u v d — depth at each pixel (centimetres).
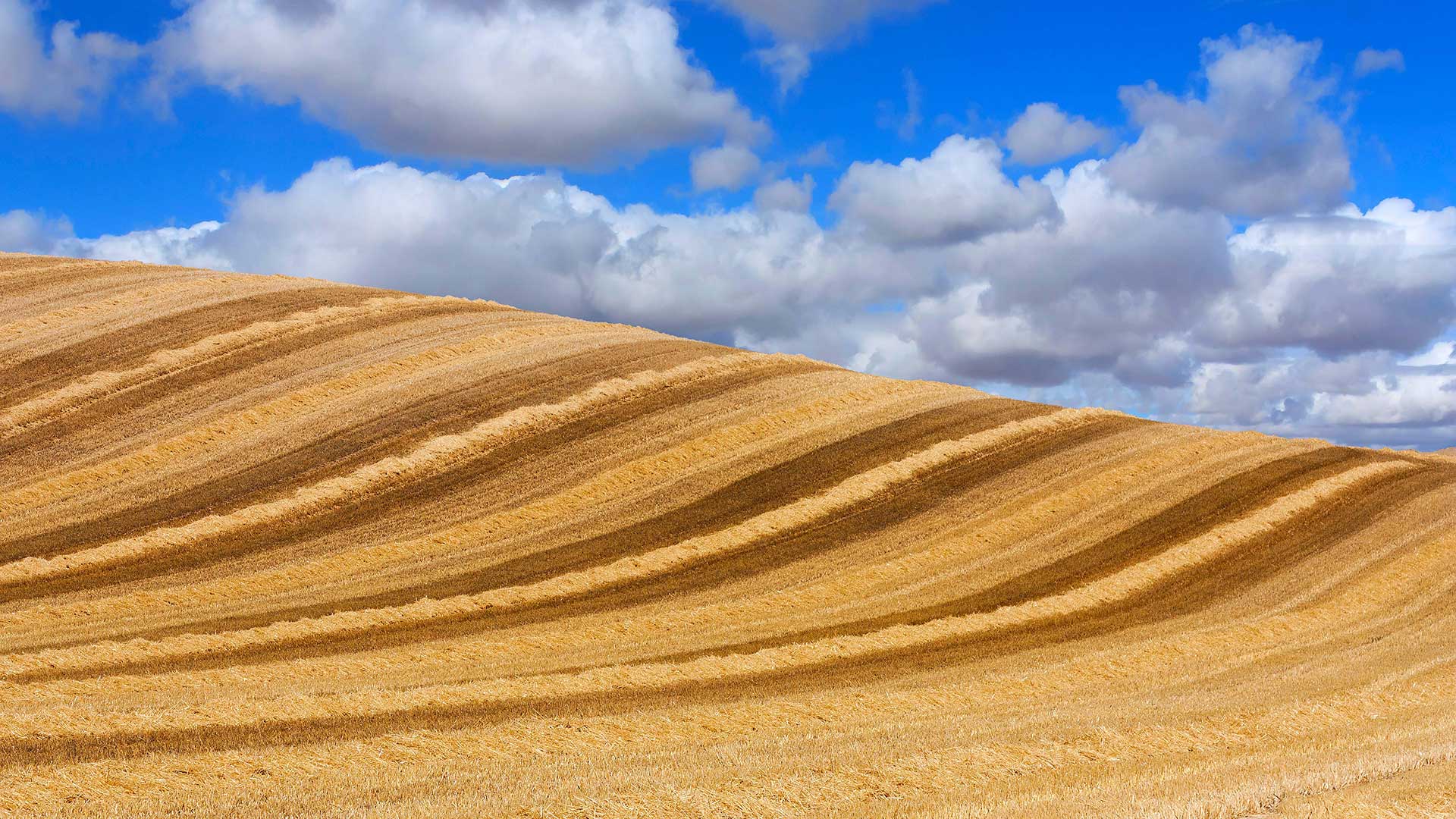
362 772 1381
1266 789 1339
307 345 5025
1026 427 4759
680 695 1980
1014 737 1620
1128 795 1323
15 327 4931
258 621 2516
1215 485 4162
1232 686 2128
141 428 4050
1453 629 2752
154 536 3170
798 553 3353
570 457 4078
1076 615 2884
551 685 2003
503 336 5366
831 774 1398
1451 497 4125
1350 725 1808
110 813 1193
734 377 5147
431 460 3956
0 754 1402
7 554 3006
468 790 1299
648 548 3319
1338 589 3158
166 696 1803
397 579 2972
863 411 4812
